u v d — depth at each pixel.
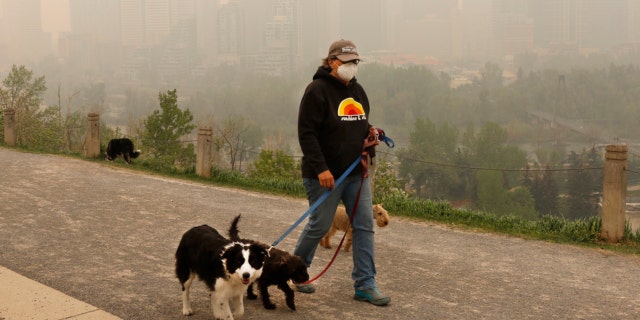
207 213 9.31
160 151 18.88
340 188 5.39
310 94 5.25
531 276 6.69
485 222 9.26
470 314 5.41
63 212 8.74
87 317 4.84
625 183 8.15
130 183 11.54
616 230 8.17
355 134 5.38
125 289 5.64
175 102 19.48
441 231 8.72
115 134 21.09
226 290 4.56
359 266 5.55
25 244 7.00
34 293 5.31
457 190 87.19
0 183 10.79
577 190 75.31
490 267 7.00
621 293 6.20
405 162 85.94
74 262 6.40
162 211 9.23
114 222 8.31
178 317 5.02
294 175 16.12
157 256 6.76
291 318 5.10
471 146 91.25
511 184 86.06
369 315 5.26
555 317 5.44
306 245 5.53
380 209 8.09
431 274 6.64
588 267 7.11
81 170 12.78
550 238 8.41
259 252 4.50
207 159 12.78
